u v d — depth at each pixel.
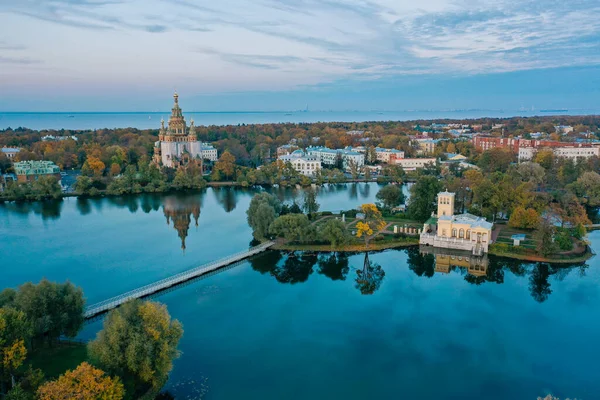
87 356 111.25
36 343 117.19
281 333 134.88
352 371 116.81
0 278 174.50
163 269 183.25
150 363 99.50
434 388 110.38
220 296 160.00
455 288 167.00
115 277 174.88
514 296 159.88
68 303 117.12
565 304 153.00
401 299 158.00
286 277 177.88
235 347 127.00
